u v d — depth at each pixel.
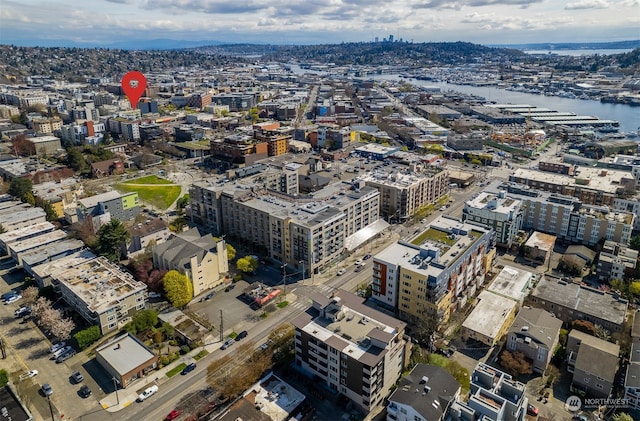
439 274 192.62
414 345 185.12
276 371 176.50
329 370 163.25
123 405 158.62
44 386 164.38
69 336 193.62
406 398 141.12
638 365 163.25
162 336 191.50
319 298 180.12
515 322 183.12
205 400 160.75
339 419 153.88
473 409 135.75
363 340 161.12
